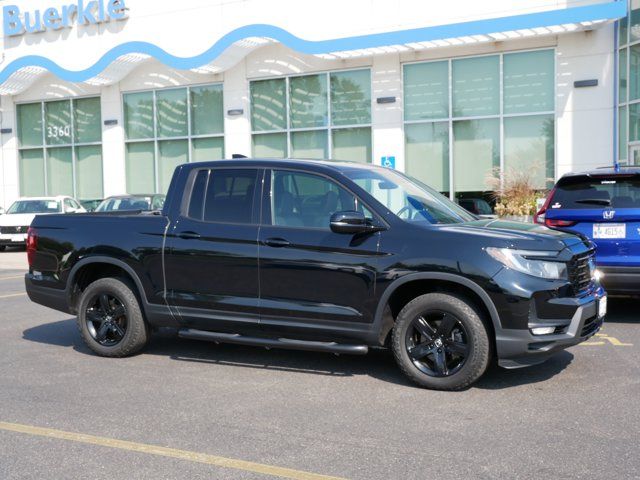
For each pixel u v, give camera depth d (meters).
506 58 16.67
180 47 20.67
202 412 4.99
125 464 4.05
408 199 6.01
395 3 17.58
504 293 5.13
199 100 20.80
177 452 4.23
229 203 6.23
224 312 6.11
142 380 5.88
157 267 6.38
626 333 7.40
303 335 5.86
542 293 5.17
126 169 22.19
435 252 5.36
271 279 5.90
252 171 6.22
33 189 24.17
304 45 17.64
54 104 23.47
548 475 3.80
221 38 18.50
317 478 3.81
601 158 15.80
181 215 6.39
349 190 5.81
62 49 22.67
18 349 7.13
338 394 5.40
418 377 5.48
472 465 3.95
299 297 5.81
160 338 7.58
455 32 15.85
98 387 5.67
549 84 16.31
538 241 5.31
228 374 6.05
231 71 19.95
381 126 18.06
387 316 5.66
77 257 6.76
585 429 4.52
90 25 22.12
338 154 18.84
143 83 21.50
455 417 4.80
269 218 6.02
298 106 19.23
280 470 3.93
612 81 15.59
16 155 24.19
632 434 4.41
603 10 14.62
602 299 5.72
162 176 21.62
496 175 16.64
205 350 6.99
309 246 5.76
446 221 5.85
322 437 4.45
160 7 20.89
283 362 6.45
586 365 6.12
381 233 5.59
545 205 8.18
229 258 6.05
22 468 4.02
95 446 4.35
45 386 5.71
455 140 17.38
